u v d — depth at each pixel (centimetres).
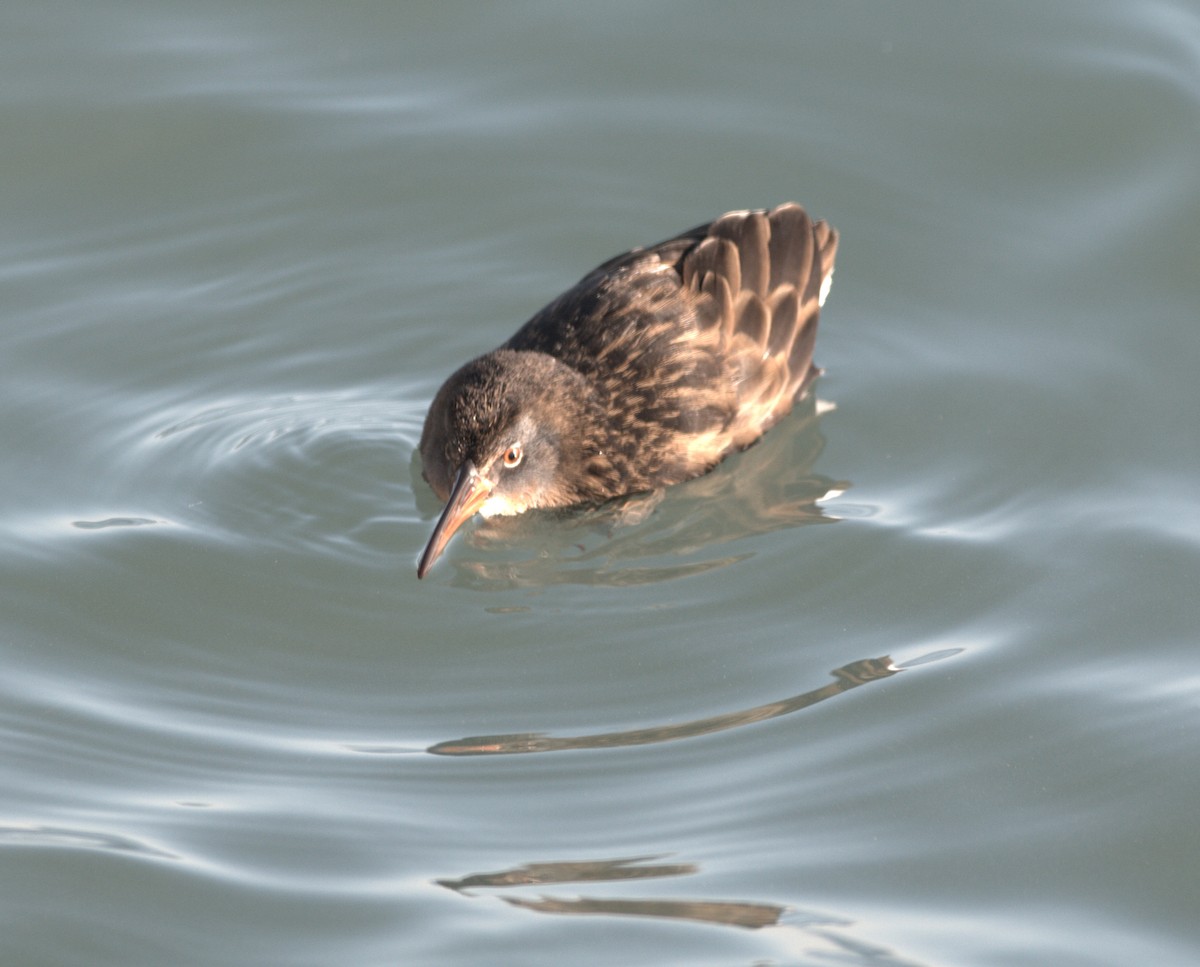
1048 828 1231
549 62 2048
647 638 1438
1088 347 1720
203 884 1177
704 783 1280
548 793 1273
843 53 2042
